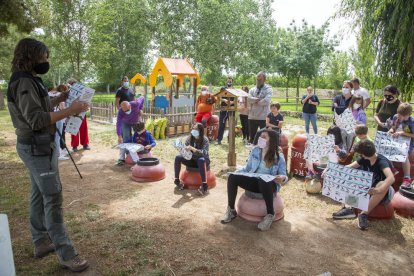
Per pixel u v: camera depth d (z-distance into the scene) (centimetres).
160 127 1058
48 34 2178
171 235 415
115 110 1694
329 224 456
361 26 874
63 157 788
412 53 795
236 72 2789
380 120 645
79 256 358
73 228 431
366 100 758
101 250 378
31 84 293
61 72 4238
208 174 598
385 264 359
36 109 291
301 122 1505
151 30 2631
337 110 751
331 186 460
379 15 828
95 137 1081
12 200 523
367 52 884
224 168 725
